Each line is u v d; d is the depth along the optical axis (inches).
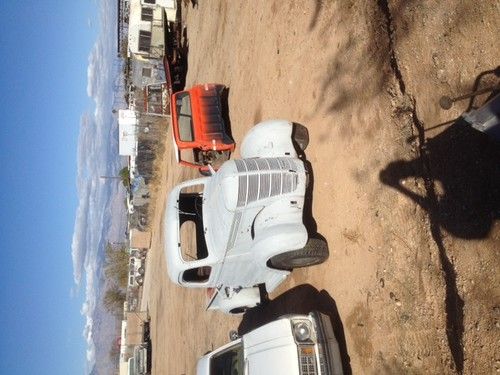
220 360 272.2
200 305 474.3
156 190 1048.8
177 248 279.4
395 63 210.7
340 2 265.3
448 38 182.7
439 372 163.5
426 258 178.1
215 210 263.6
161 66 944.9
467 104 169.8
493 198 153.6
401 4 212.4
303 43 311.3
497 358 143.3
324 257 242.2
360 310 213.0
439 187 177.6
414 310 179.6
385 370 191.3
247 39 437.1
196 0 742.5
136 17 908.6
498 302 147.2
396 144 202.4
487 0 166.1
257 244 244.8
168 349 622.5
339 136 249.4
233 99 470.0
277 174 247.8
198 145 462.3
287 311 280.2
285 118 323.9
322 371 211.3
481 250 155.9
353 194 230.1
